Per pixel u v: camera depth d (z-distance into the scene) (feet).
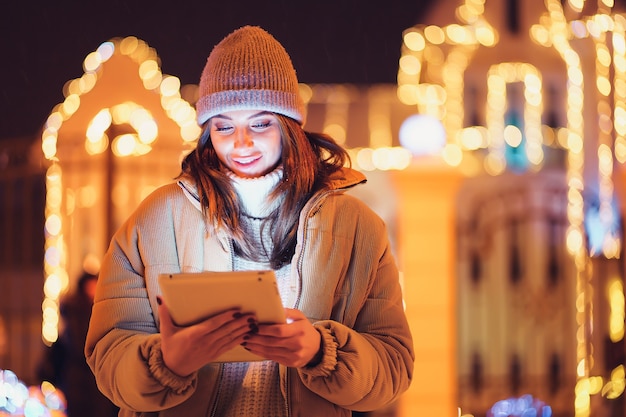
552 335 28.58
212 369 8.05
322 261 8.13
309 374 7.71
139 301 8.29
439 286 24.29
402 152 28.45
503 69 30.94
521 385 27.48
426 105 29.99
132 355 7.65
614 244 27.86
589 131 30.91
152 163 26.12
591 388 25.82
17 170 26.43
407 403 23.75
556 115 31.22
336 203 8.38
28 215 26.66
